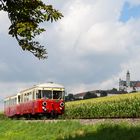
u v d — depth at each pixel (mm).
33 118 46531
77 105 54312
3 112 64812
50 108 44031
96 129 22188
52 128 28078
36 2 18031
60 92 44938
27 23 17734
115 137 18641
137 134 17953
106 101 50719
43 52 18734
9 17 18219
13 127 35375
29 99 46406
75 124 27484
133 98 46844
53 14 18328
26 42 18328
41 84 44531
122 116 47062
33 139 26078
